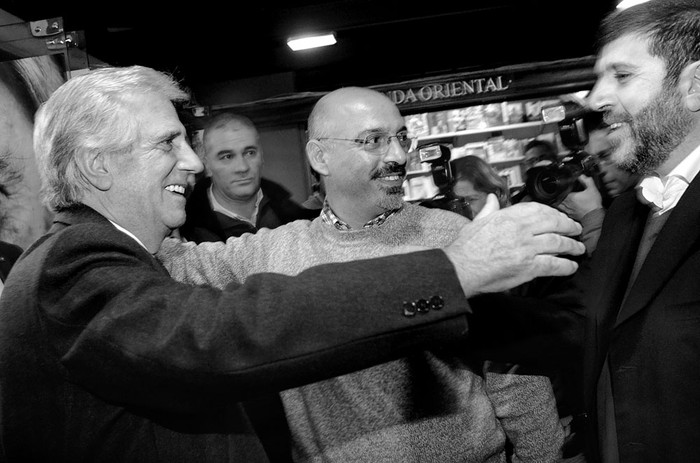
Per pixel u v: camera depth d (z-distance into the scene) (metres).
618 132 1.30
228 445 1.02
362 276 0.85
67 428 0.96
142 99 1.11
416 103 5.59
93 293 0.91
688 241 1.14
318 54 5.66
